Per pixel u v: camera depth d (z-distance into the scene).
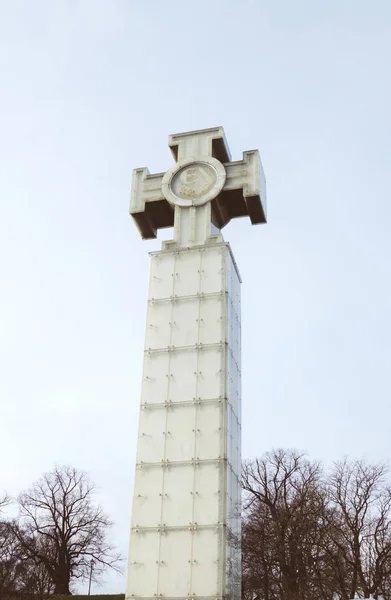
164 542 30.06
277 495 55.88
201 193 38.66
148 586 29.34
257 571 53.78
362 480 51.81
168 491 31.05
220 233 39.28
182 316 35.03
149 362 34.25
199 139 40.66
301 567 50.09
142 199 39.72
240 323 37.91
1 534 59.66
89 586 63.25
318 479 56.12
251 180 38.50
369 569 49.00
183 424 32.34
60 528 62.50
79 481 65.25
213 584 28.77
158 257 36.97
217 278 35.56
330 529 50.53
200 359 33.72
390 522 50.06
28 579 53.22
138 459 32.03
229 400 33.12
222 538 29.56
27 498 63.72
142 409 33.16
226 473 30.98
